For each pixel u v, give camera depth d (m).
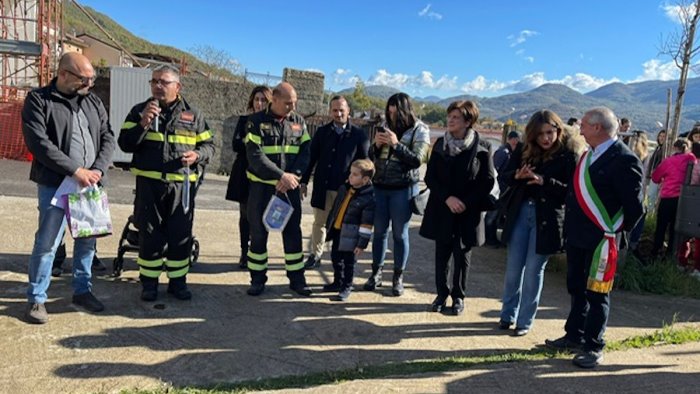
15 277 4.92
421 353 3.98
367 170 4.86
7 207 7.66
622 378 3.67
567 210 4.05
